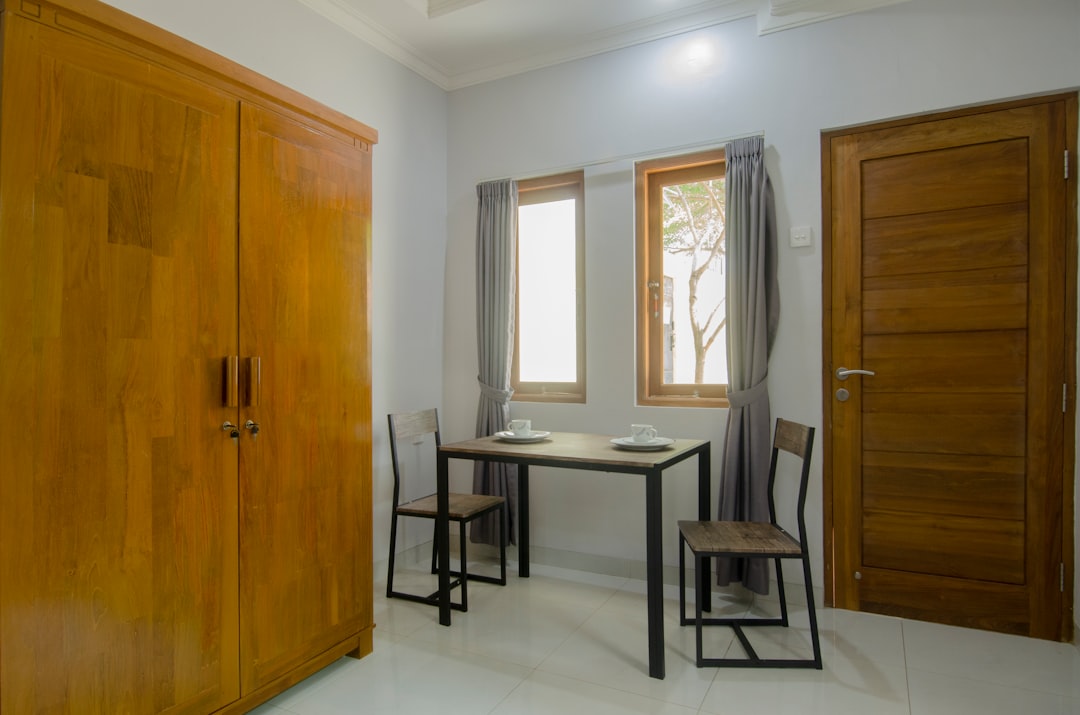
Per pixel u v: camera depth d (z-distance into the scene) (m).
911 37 2.48
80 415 1.38
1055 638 2.29
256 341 1.79
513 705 1.87
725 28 2.82
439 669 2.10
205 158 1.65
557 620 2.51
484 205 3.36
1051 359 2.30
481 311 3.35
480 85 3.46
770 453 2.66
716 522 2.42
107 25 1.42
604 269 3.10
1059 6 2.27
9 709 1.26
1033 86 2.29
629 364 3.03
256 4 2.49
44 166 1.32
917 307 2.51
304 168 1.95
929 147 2.48
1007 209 2.37
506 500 3.18
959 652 2.20
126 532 1.47
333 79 2.83
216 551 1.67
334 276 2.06
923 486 2.49
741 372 2.70
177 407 1.58
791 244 2.67
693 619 2.50
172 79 1.57
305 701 1.89
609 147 3.08
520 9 2.86
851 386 2.61
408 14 2.91
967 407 2.43
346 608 2.10
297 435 1.92
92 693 1.40
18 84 1.28
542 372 3.38
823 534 2.63
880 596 2.56
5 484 1.26
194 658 1.61
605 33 3.05
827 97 2.62
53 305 1.34
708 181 2.97
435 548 3.10
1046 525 2.30
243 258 1.75
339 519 2.07
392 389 3.16
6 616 1.25
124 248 1.47
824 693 1.92
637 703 1.87
